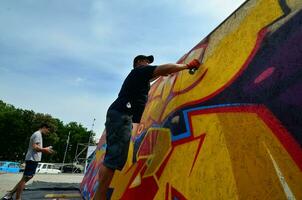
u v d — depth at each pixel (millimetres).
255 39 2775
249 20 3010
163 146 3816
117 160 3299
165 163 3498
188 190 2742
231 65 3016
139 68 3695
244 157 2234
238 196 2102
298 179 1745
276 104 2143
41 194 7609
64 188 9172
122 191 4570
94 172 8055
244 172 2164
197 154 2875
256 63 2598
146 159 4230
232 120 2578
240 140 2357
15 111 72812
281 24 2482
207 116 3016
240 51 2961
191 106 3479
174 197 2939
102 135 10461
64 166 40531
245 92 2562
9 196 5949
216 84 3131
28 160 6008
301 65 2059
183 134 3373
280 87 2172
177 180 3021
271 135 2080
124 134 3400
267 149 2064
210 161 2605
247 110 2439
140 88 3650
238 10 3305
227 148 2461
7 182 11438
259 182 2002
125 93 3633
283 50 2314
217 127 2742
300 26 2240
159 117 4559
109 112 3598
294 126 1915
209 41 3912
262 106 2279
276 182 1880
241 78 2717
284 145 1938
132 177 4438
